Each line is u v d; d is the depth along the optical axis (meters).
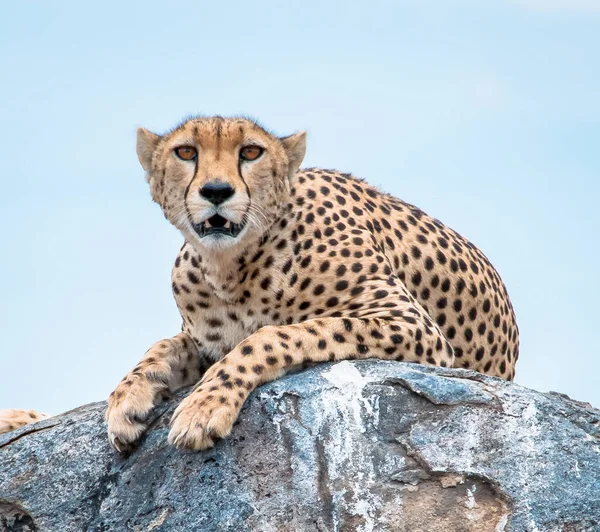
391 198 13.91
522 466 9.55
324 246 11.93
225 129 11.53
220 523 9.53
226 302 11.96
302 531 9.41
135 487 10.06
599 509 9.32
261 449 9.89
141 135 12.41
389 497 9.52
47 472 10.34
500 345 14.22
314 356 10.70
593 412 10.12
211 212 11.22
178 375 12.16
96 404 11.37
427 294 13.36
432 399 10.02
